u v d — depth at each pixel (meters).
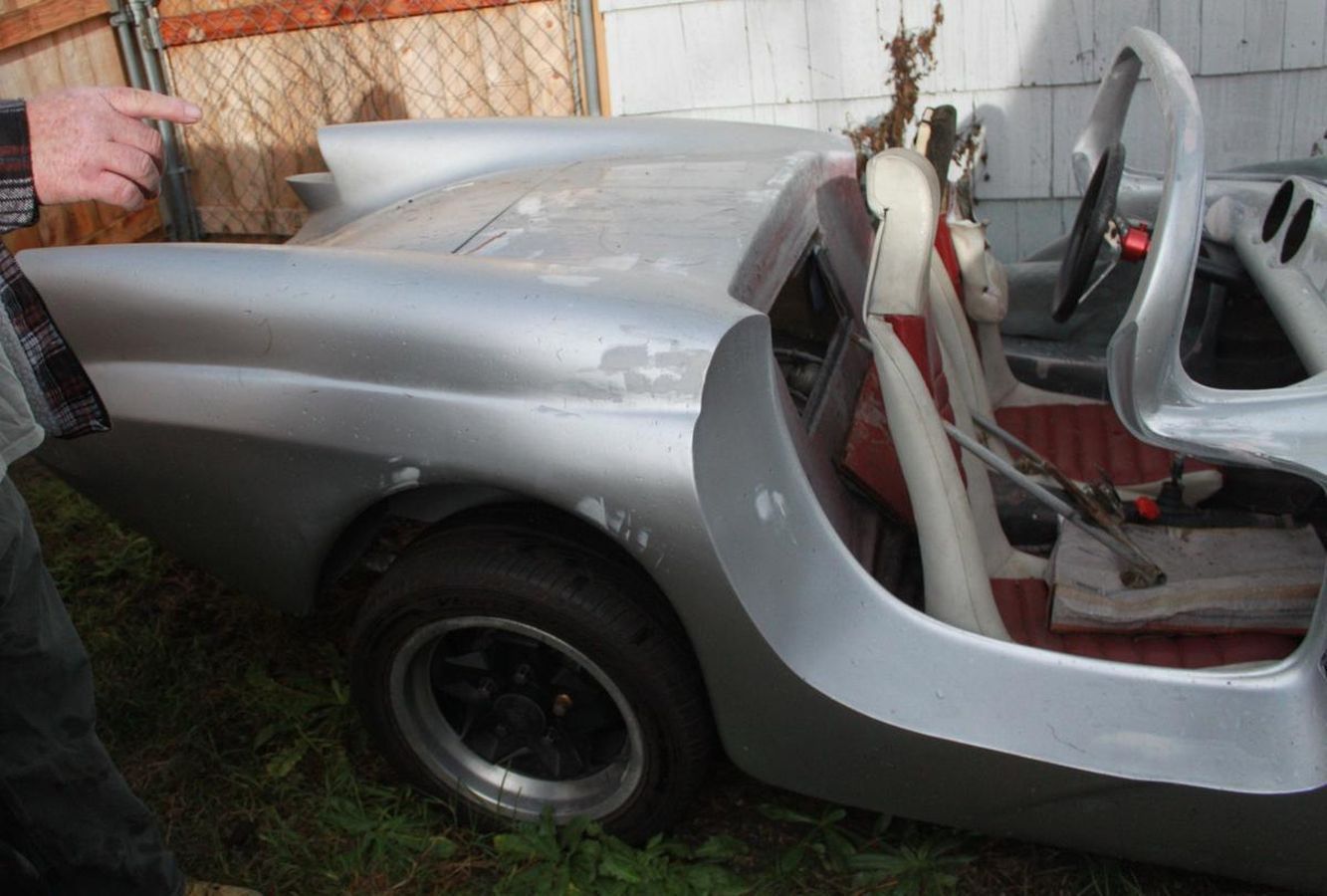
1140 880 1.84
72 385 1.57
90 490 1.99
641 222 1.96
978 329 2.50
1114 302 2.57
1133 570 1.83
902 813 1.71
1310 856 1.54
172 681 2.48
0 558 1.35
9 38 4.67
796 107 4.20
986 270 2.38
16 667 1.40
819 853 1.92
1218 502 2.16
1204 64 3.70
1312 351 1.72
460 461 1.63
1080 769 1.53
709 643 1.60
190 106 1.44
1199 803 1.52
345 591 2.74
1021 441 2.37
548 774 1.97
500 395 1.61
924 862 1.87
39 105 1.36
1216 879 1.83
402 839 1.99
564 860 1.89
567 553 1.73
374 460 1.69
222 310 1.76
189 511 1.89
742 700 1.65
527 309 1.62
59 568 2.90
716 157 2.34
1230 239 2.24
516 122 2.68
